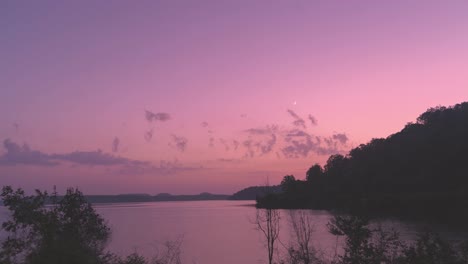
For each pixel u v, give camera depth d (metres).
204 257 44.78
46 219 13.95
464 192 98.06
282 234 35.12
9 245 13.19
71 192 15.39
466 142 125.56
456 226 65.19
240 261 41.66
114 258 15.12
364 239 14.15
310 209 133.75
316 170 174.12
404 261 13.50
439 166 126.94
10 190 14.20
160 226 100.38
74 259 12.37
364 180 147.00
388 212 95.19
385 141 168.38
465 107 153.38
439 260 13.22
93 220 15.45
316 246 27.50
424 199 99.38
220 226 98.69
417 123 168.50
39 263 11.98
